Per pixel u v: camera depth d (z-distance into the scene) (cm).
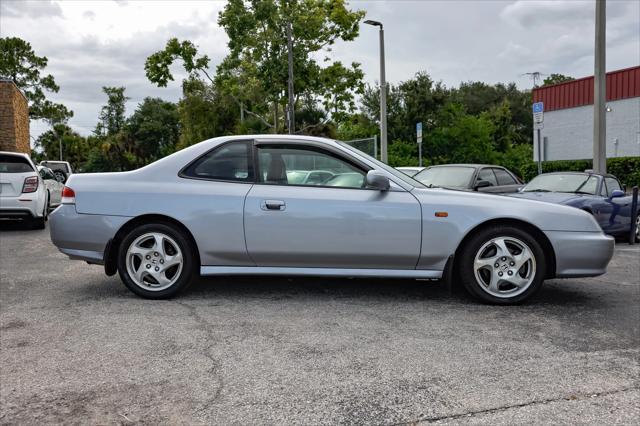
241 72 2977
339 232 476
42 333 393
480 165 1104
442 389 298
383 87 2038
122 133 7419
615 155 2839
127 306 469
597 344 376
